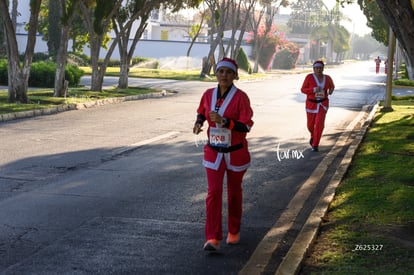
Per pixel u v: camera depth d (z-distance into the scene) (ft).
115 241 23.58
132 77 153.99
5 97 79.00
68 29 83.41
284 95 104.63
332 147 48.11
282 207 29.43
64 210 27.76
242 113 22.25
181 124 60.39
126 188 32.37
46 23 202.28
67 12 83.10
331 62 412.77
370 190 30.83
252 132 56.29
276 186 33.94
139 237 24.18
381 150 44.21
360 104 91.09
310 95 45.98
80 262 21.24
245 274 20.47
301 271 20.22
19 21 237.04
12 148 43.88
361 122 66.64
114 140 48.91
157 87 121.39
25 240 23.45
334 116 73.05
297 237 23.24
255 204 29.89
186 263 21.48
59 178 34.42
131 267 20.90
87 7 96.68
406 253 21.57
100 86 98.48
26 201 29.17
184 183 33.96
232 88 22.49
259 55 239.30
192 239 24.12
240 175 22.93
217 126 22.39
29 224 25.52
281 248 23.27
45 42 209.77
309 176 36.81
